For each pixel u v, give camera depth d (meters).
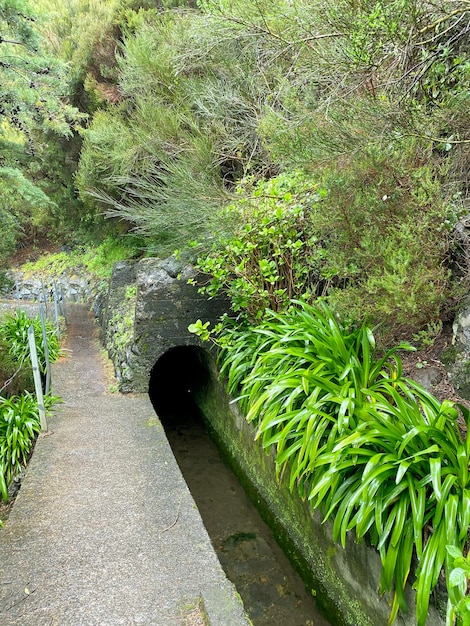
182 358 6.86
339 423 2.29
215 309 4.81
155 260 5.14
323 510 2.58
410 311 2.64
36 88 6.22
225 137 5.57
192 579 2.08
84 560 2.20
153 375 7.38
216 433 5.16
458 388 2.63
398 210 2.73
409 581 1.94
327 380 2.62
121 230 9.85
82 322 9.20
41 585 2.03
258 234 3.69
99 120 7.81
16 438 3.79
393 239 2.66
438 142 2.70
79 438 3.64
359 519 1.96
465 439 2.20
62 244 15.34
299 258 3.69
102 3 9.65
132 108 7.70
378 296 2.73
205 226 4.50
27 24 5.71
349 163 2.81
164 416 6.12
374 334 3.09
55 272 13.92
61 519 2.54
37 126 8.71
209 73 5.66
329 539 2.63
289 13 3.54
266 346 3.70
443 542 1.74
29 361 5.48
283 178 3.86
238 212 3.78
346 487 2.20
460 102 2.42
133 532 2.43
